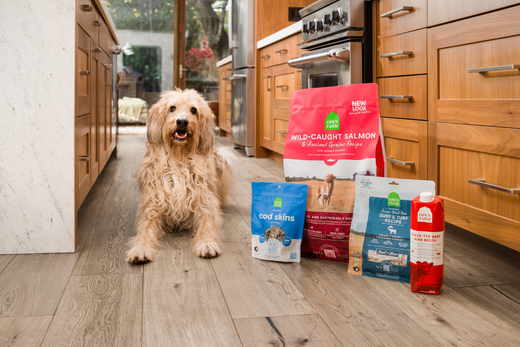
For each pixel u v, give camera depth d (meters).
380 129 1.48
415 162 1.79
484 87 1.39
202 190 1.92
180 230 1.97
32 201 1.57
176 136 1.83
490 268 1.48
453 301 1.21
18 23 1.49
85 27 1.96
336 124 1.51
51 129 1.55
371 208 1.40
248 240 1.80
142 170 1.94
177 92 1.98
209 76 7.56
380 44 2.01
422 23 1.68
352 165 1.49
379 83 2.04
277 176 3.25
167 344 0.99
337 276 1.40
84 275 1.39
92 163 2.29
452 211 1.57
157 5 7.43
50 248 1.60
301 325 1.08
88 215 2.16
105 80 3.01
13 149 1.54
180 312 1.14
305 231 1.56
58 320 1.09
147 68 7.59
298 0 4.23
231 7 4.62
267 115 3.98
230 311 1.15
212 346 0.98
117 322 1.09
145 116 7.52
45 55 1.52
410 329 1.06
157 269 1.46
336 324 1.08
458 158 1.54
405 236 1.35
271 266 1.49
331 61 2.30
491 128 1.36
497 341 1.00
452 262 1.54
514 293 1.27
